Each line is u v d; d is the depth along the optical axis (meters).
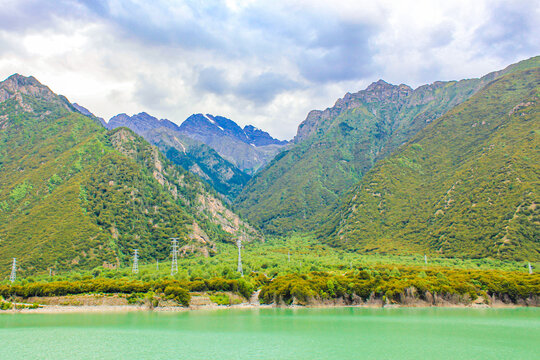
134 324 149.25
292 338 126.62
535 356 106.62
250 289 197.88
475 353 109.56
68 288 190.50
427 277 199.50
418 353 110.06
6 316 168.88
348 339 124.88
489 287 187.62
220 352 113.00
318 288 189.25
